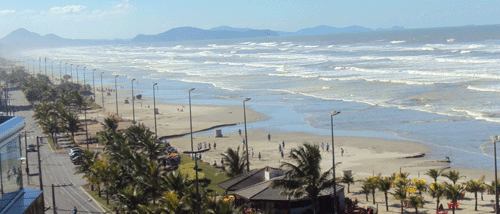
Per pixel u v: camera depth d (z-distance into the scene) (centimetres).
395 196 5159
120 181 5338
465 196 5884
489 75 15425
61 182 6600
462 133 9138
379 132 9644
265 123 11175
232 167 6250
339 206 5009
